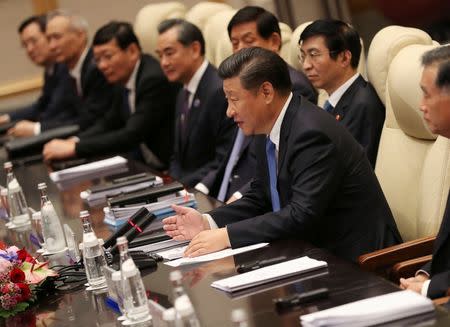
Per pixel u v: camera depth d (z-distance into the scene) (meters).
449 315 3.56
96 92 11.06
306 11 13.12
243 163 7.47
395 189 5.95
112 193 6.98
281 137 5.43
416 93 5.60
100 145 9.59
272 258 4.70
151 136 9.93
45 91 12.77
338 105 6.58
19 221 6.68
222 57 9.14
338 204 5.45
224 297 4.23
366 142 6.39
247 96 5.35
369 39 13.87
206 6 11.20
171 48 8.25
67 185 7.83
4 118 12.97
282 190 5.46
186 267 4.83
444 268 4.82
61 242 5.71
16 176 8.84
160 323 4.06
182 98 8.50
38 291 4.78
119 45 9.83
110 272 4.44
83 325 4.26
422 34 6.15
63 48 11.36
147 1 14.52
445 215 4.83
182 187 6.14
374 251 5.41
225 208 5.64
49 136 10.23
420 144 5.87
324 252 4.67
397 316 3.58
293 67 7.85
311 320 3.58
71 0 14.50
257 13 7.65
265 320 3.84
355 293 3.98
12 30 14.55
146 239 5.39
